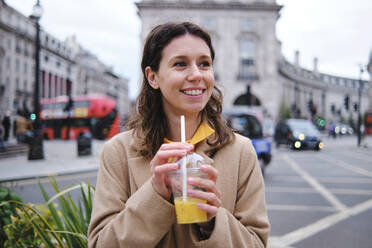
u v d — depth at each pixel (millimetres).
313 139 20531
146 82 1404
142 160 1325
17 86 49125
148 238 1067
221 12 45875
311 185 8383
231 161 1330
